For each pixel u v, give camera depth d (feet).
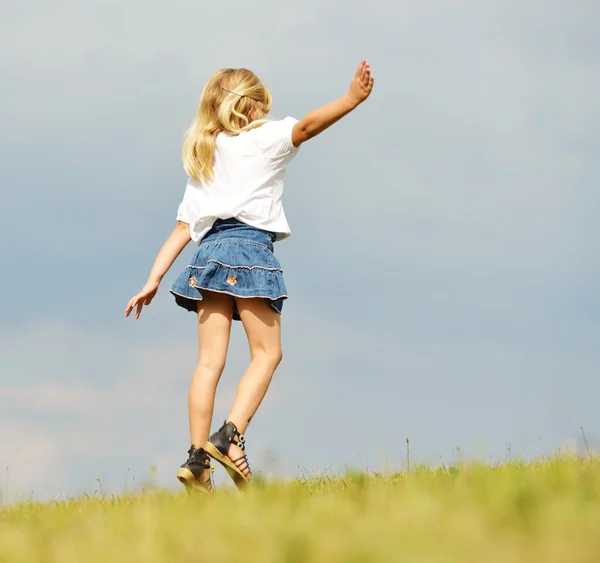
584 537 17.44
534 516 19.54
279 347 36.73
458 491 24.30
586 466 32.04
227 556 18.35
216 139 37.88
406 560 16.14
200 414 35.88
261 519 22.12
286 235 37.81
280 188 37.60
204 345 36.73
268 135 36.91
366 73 35.19
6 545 23.25
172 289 37.01
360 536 18.44
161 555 19.52
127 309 38.22
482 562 16.12
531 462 35.73
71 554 21.03
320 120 35.88
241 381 35.91
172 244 38.96
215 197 37.27
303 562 17.21
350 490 29.17
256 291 35.60
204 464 34.88
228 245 36.22
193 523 22.88
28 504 37.76
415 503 21.45
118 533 23.02
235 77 38.58
